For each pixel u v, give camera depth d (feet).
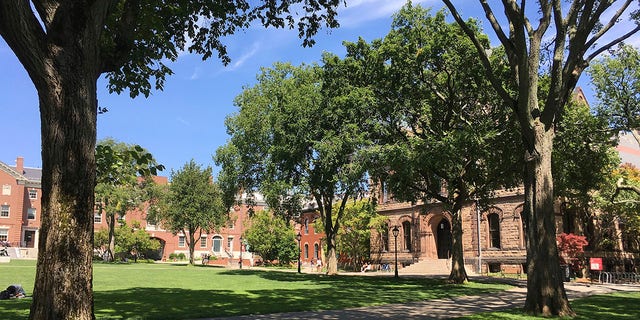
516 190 128.06
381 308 46.37
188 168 184.85
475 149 72.54
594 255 126.31
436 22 80.48
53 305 21.38
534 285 42.70
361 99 80.59
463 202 89.15
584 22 43.37
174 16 38.40
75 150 22.66
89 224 22.91
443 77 83.10
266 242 219.20
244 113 122.72
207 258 235.20
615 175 106.93
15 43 22.11
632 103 89.25
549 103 44.60
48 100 22.62
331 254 118.93
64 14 22.94
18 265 126.11
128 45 27.40
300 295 58.80
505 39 47.14
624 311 45.91
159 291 60.44
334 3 41.09
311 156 102.01
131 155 29.99
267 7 41.47
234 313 40.11
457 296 60.70
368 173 87.20
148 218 202.28
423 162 70.13
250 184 125.49
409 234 164.96
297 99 100.42
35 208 249.96
